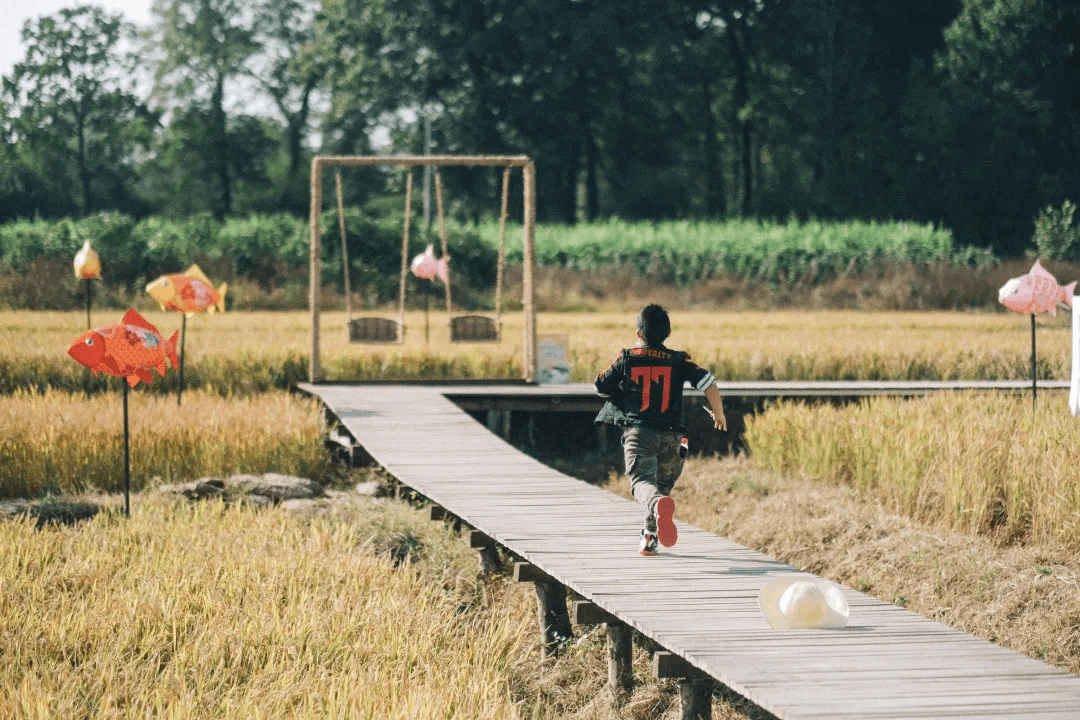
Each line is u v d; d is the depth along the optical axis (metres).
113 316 48.88
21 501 15.96
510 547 11.97
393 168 112.44
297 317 50.56
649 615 9.44
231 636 9.55
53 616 9.94
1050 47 90.06
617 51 96.81
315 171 25.30
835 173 98.31
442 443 18.61
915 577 14.27
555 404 24.89
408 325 42.91
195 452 18.80
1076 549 13.85
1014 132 90.44
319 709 8.07
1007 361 30.97
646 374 10.77
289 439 19.48
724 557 11.41
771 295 72.00
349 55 105.00
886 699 7.49
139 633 9.70
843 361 31.14
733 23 102.69
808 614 9.09
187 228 69.19
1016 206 90.44
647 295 72.38
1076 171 91.00
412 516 15.97
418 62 97.94
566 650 11.68
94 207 111.44
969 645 8.70
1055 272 65.62
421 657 9.43
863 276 71.88
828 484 19.39
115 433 18.53
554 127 95.12
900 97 99.38
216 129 109.50
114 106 107.94
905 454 16.89
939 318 53.53
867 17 104.06
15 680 8.54
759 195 107.75
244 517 14.24
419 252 69.44
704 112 106.50
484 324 25.94
